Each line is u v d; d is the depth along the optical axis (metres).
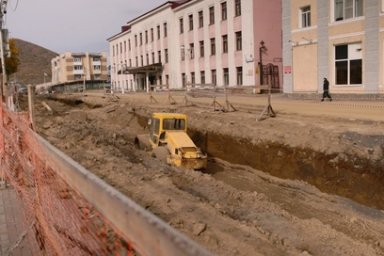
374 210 10.97
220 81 39.31
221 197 10.67
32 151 5.09
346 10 22.34
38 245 4.55
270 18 35.69
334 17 23.06
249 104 22.52
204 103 24.83
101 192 2.26
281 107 20.19
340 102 20.88
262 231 8.21
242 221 8.88
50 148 3.93
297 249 7.57
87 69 117.44
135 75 60.12
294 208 11.29
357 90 21.97
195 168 14.05
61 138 16.62
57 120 22.89
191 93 29.70
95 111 29.62
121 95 40.50
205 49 41.44
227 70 38.59
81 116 27.80
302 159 13.44
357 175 11.72
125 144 17.88
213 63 40.28
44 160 4.27
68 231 3.20
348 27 22.16
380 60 20.67
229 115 19.50
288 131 14.75
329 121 15.27
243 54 35.91
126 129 23.36
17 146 6.44
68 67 116.00
